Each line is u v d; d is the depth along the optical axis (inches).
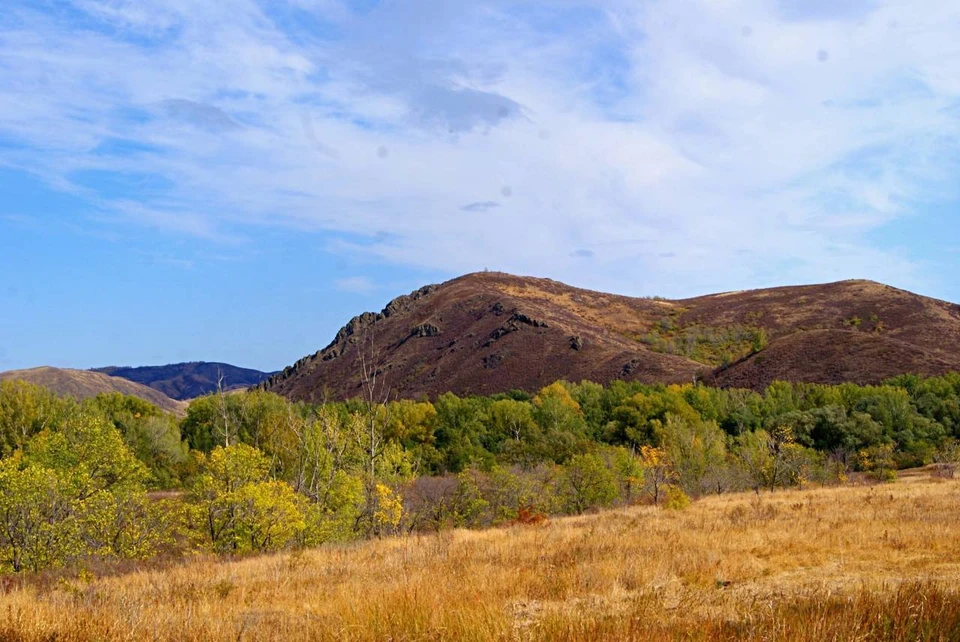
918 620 275.9
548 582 484.4
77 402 2987.2
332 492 1227.2
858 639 259.3
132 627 357.7
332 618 371.2
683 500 1229.1
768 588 440.5
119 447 1031.6
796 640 268.7
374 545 879.7
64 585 620.4
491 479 1545.3
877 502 1029.8
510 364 6358.3
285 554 874.8
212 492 1043.9
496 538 861.2
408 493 1476.4
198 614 422.9
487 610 329.7
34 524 861.8
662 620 331.3
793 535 678.5
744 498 1402.6
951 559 512.7
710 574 506.6
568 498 1544.0
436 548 765.3
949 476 1774.1
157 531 1014.4
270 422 1787.6
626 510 1285.7
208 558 906.7
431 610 344.8
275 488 1054.4
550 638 298.7
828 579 467.2
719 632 296.2
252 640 347.6
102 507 933.8
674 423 1984.5
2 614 388.2
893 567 501.7
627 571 511.8
